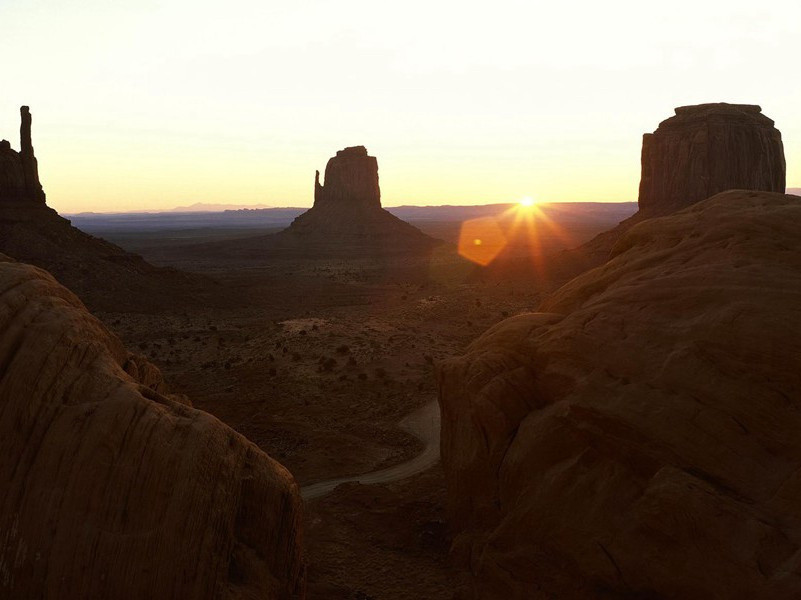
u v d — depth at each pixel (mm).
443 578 16812
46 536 9125
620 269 18234
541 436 15656
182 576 9297
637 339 15016
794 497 11180
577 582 13398
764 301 13516
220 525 9891
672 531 11812
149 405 10250
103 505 9336
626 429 13750
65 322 10672
